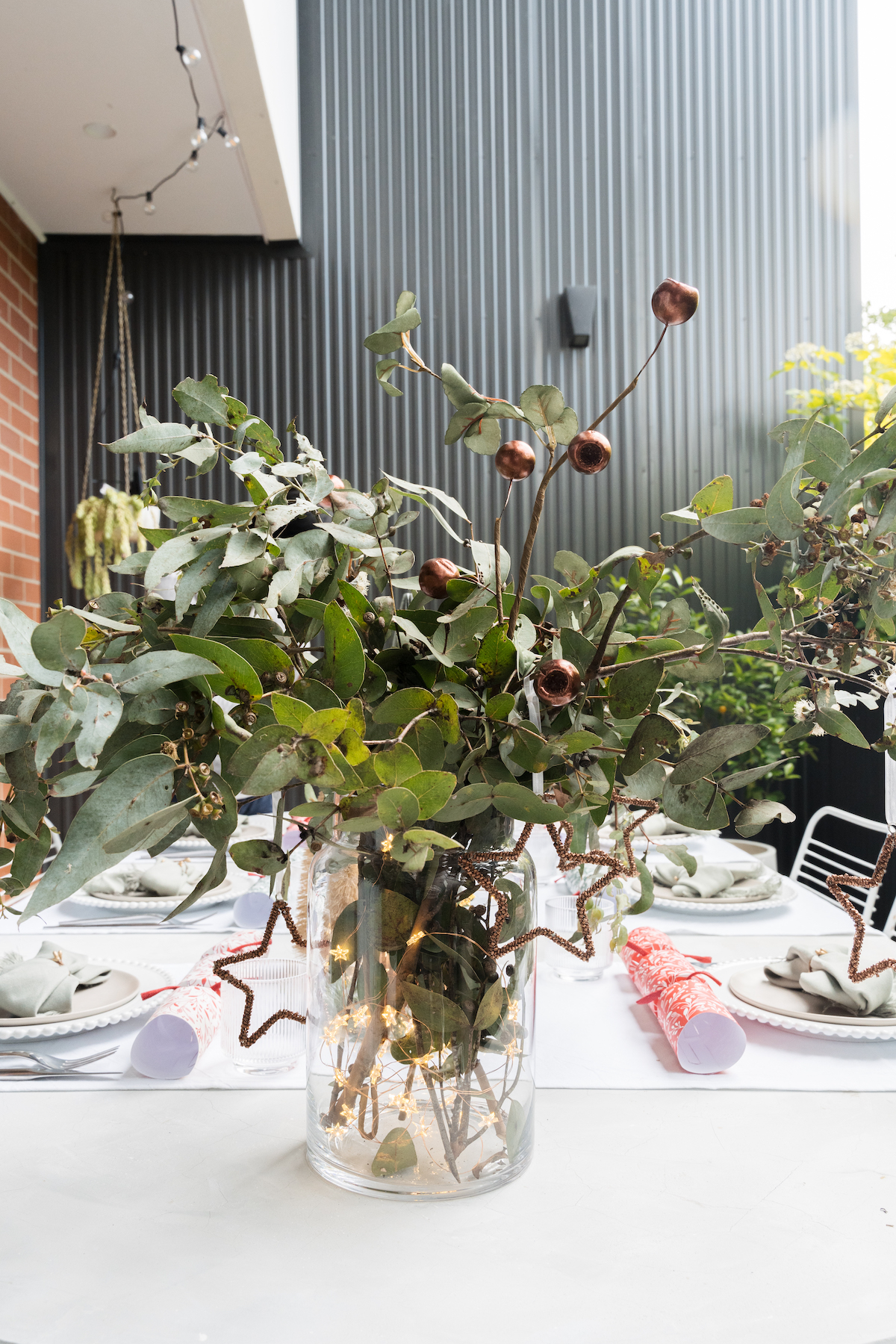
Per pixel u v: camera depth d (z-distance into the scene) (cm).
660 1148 74
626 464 395
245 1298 55
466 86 392
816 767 382
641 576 65
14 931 134
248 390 383
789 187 401
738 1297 55
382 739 61
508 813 60
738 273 399
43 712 53
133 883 152
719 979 108
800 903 150
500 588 63
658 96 398
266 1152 74
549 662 58
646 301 396
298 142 379
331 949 68
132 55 261
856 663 66
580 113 396
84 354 376
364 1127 67
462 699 63
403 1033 66
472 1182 67
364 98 388
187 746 53
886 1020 92
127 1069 89
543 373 394
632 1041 96
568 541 392
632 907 78
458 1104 67
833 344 402
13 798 53
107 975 106
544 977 118
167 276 380
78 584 310
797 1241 61
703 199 399
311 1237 62
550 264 394
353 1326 53
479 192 391
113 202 349
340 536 60
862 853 327
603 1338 52
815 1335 52
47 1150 74
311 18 385
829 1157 72
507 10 393
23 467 358
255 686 53
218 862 52
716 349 399
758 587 65
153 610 64
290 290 384
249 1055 89
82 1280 57
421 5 390
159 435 63
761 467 398
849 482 58
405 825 54
